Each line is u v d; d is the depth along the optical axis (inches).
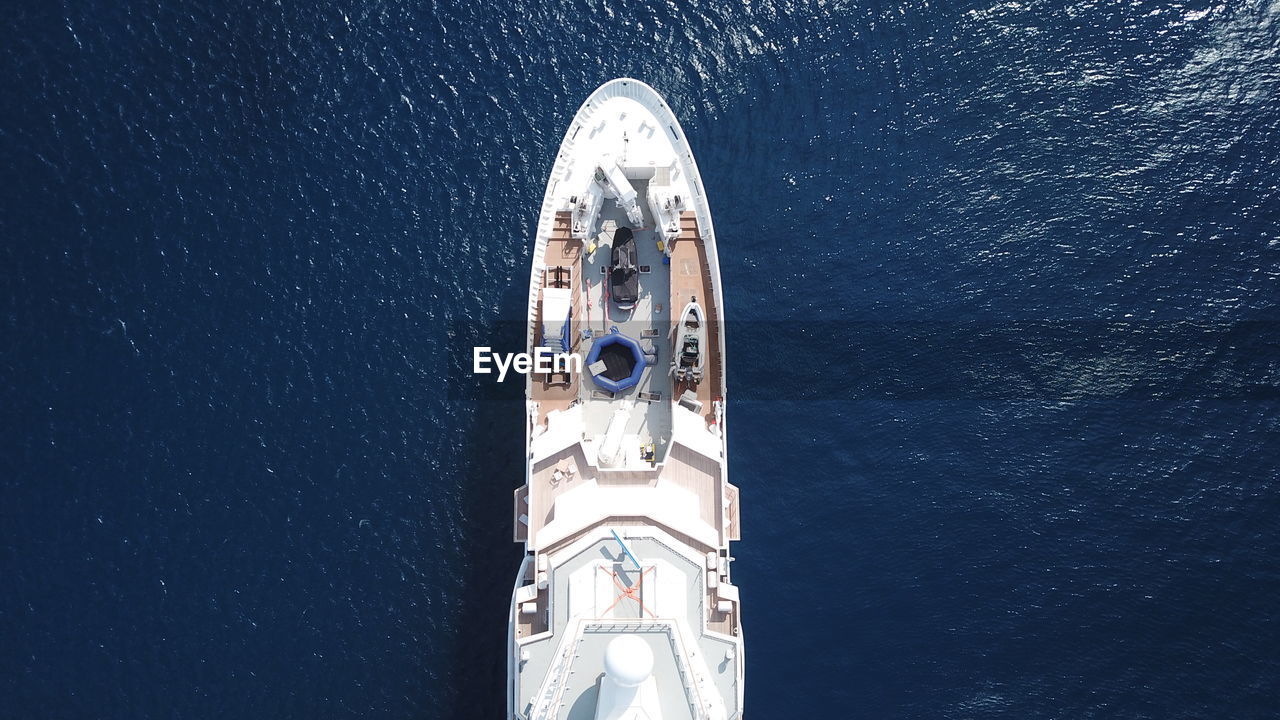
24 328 2228.1
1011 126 2395.4
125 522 2113.7
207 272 2279.8
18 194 2311.8
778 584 2089.1
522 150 2362.2
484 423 2193.7
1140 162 2362.2
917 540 2121.1
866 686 2026.3
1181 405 2209.6
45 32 2413.9
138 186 2327.8
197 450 2164.1
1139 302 2273.6
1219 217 2322.8
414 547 2116.1
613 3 2425.0
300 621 2063.2
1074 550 2110.0
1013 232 2326.5
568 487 1932.8
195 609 2062.0
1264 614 2049.7
